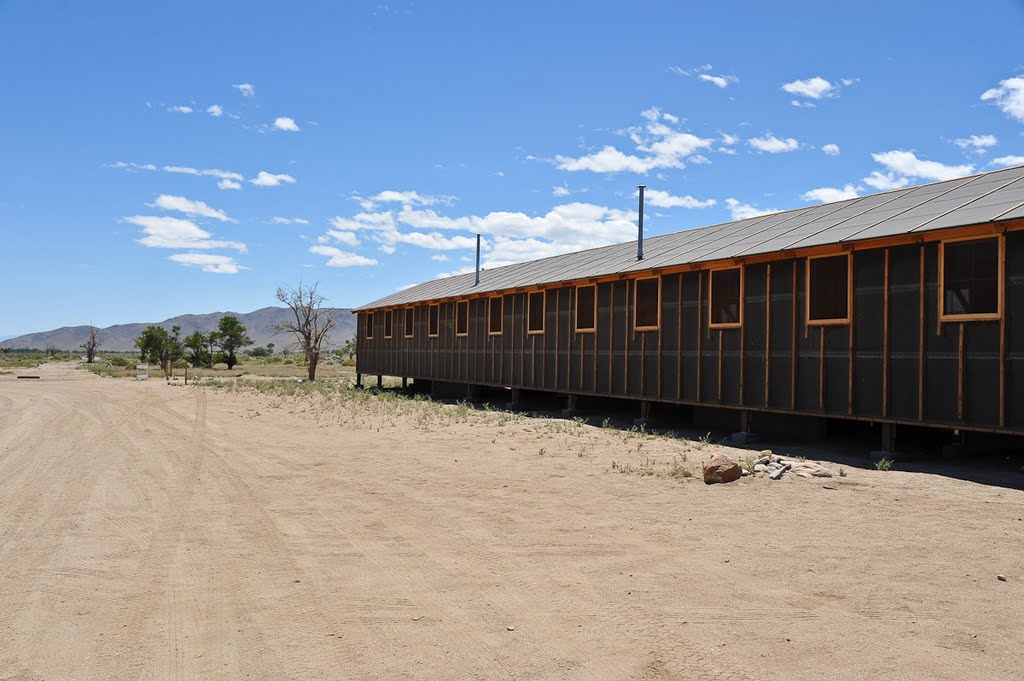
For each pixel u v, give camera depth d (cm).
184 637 514
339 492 1009
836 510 847
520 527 803
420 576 644
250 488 1043
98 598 595
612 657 471
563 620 536
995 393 1029
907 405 1148
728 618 532
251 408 2319
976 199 1212
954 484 976
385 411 2155
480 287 2522
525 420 1888
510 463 1216
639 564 664
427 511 888
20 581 641
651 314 1703
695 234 2056
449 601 580
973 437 1204
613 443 1430
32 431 1800
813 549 695
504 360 2292
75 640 510
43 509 927
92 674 456
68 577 650
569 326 1991
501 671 454
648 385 1703
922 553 675
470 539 761
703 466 1059
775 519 812
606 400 2295
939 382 1105
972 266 1068
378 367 3291
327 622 539
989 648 475
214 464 1253
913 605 549
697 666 456
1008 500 878
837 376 1264
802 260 1334
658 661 464
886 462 1108
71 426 1891
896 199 1499
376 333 3328
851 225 1352
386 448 1415
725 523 799
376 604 575
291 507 922
